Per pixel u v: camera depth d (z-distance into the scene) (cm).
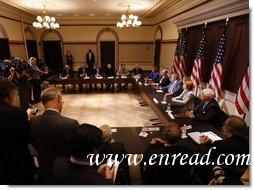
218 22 463
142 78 817
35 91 689
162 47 965
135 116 581
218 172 180
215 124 342
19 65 586
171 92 566
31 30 1056
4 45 752
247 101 332
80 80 812
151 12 872
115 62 1201
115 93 838
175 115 370
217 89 418
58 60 1185
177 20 683
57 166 117
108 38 1165
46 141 150
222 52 418
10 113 163
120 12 920
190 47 614
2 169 167
